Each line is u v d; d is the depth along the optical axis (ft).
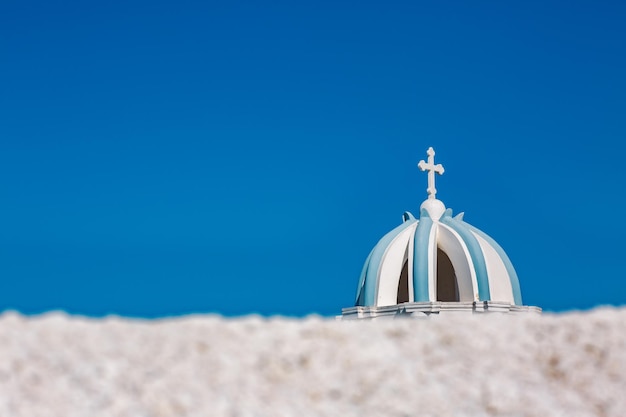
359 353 32.22
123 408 27.55
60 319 34.55
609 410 30.55
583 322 36.27
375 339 33.47
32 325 33.24
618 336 35.09
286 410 28.35
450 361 32.53
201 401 28.27
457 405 29.73
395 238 82.58
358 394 29.81
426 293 75.72
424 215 83.61
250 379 29.96
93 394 28.12
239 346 32.14
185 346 31.86
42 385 28.45
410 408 29.25
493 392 30.60
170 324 34.32
